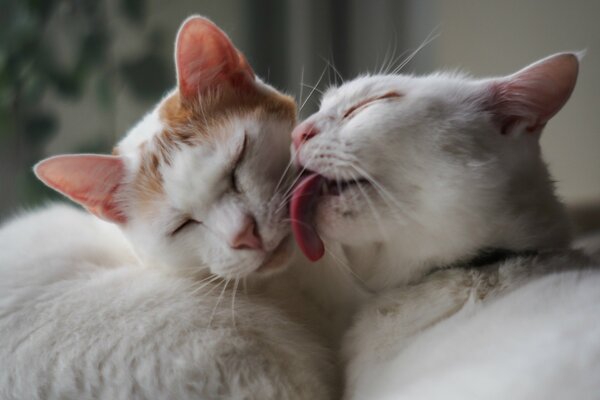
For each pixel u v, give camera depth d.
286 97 0.55
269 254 0.49
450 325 0.44
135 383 0.43
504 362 0.39
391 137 0.46
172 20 0.74
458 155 0.45
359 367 0.46
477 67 0.79
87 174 0.51
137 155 0.52
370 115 0.46
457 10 0.78
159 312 0.45
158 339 0.44
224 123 0.51
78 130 0.71
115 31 0.72
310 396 0.45
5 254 0.49
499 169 0.46
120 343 0.44
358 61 0.81
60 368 0.43
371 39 0.80
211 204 0.49
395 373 0.44
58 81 0.70
